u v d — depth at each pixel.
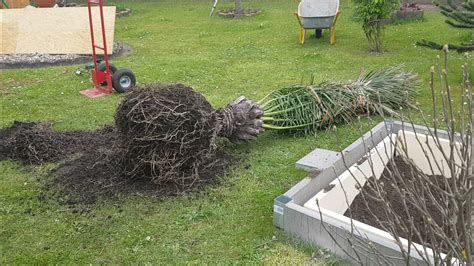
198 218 3.44
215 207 3.57
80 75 7.30
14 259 3.08
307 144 4.60
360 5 8.16
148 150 3.73
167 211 3.53
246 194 3.73
